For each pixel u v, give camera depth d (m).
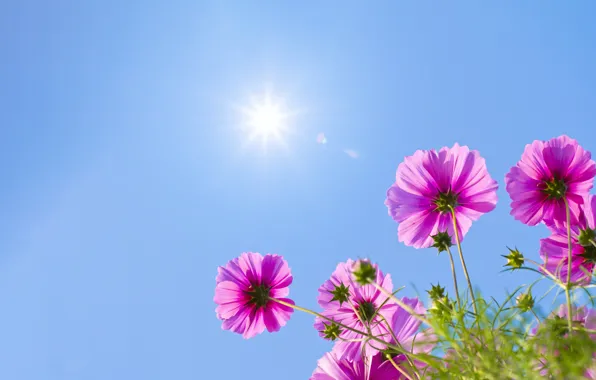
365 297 0.62
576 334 0.43
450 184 0.62
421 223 0.63
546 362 0.43
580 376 0.39
